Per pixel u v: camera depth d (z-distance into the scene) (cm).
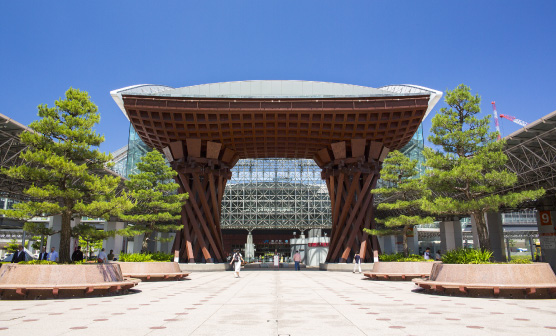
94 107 1922
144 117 3453
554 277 1509
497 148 1962
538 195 1830
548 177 3722
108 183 1812
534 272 1479
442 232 6019
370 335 794
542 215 4572
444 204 1900
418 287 1923
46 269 1464
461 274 1541
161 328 866
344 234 3828
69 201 1761
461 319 985
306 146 4019
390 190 3019
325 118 3478
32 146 1834
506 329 855
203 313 1088
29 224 1750
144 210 3278
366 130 3569
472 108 2003
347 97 3366
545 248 4506
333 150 3781
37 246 7144
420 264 2372
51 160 1636
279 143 3938
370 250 3838
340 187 3831
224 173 3969
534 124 2927
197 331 834
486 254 1730
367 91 4081
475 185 1933
